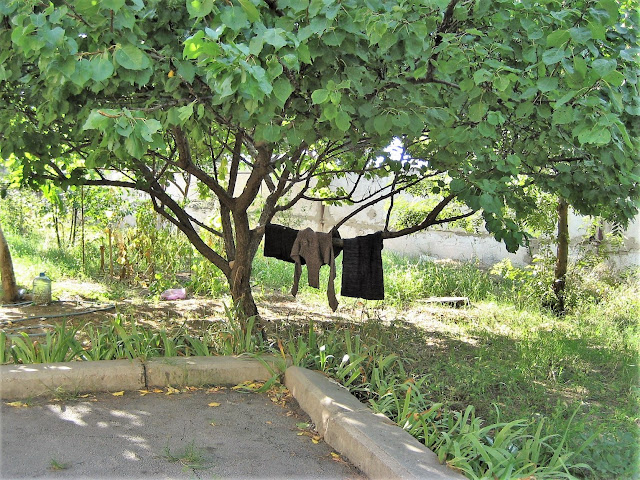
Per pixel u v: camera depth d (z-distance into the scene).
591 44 3.46
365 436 3.76
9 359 5.21
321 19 3.04
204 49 2.69
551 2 3.68
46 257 11.49
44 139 5.37
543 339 7.02
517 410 4.90
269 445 4.00
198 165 7.87
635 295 8.83
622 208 5.37
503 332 7.66
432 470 3.34
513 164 4.88
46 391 4.70
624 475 3.55
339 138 4.10
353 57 3.56
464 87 3.72
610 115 3.20
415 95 3.93
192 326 7.27
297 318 7.97
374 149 6.30
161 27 3.65
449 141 4.61
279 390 5.07
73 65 2.93
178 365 5.07
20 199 13.69
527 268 9.90
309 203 12.91
